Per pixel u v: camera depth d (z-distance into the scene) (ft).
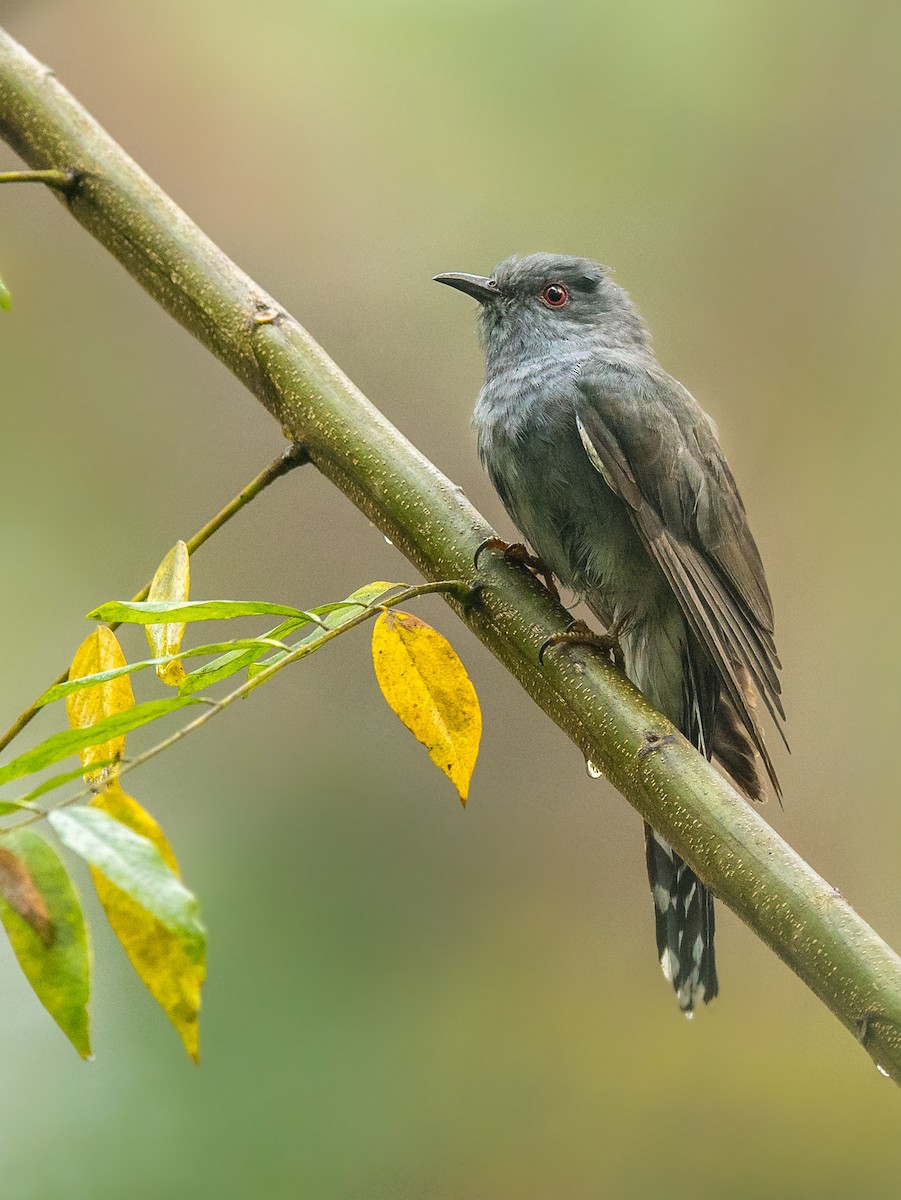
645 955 37.93
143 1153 29.60
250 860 35.70
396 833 37.17
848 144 43.14
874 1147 36.17
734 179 43.04
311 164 42.96
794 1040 37.68
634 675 27.58
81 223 19.25
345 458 18.16
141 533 40.47
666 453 26.89
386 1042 33.32
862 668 40.78
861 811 39.70
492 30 41.37
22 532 39.78
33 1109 29.76
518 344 30.09
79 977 10.91
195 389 41.93
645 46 41.98
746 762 26.27
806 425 42.80
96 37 43.04
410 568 40.86
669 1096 36.55
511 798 39.11
